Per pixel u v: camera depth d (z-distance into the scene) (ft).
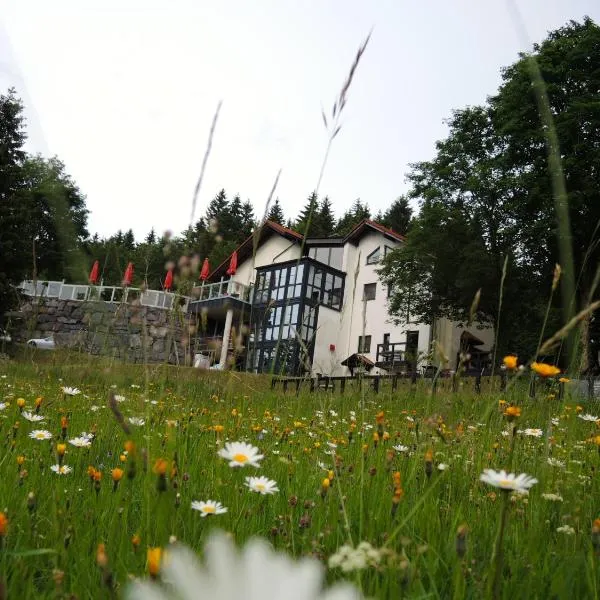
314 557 4.99
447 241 88.89
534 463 9.16
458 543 4.44
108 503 6.68
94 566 5.12
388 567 4.60
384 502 7.32
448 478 9.11
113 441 10.87
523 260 75.56
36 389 17.83
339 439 13.08
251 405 16.46
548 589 5.34
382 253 114.73
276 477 9.55
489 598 4.56
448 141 95.30
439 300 94.43
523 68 72.33
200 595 0.76
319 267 112.68
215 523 6.25
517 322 80.18
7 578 4.89
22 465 7.77
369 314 111.14
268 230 123.75
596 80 66.69
